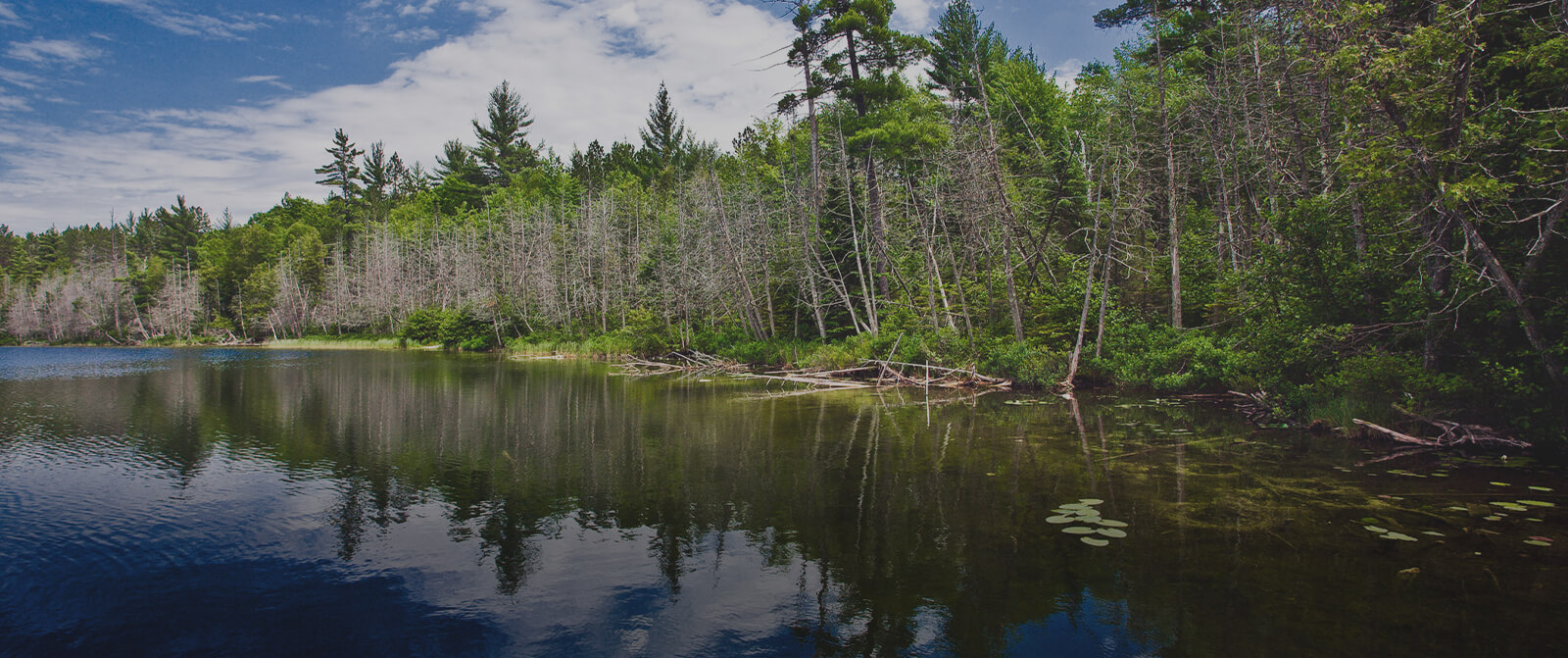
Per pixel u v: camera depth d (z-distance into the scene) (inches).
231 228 3668.8
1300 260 466.6
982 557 207.2
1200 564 198.7
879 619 167.8
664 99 2420.0
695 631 163.9
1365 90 366.0
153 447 406.9
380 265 2508.6
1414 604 170.4
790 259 1176.8
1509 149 362.9
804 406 600.4
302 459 370.0
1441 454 350.6
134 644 162.4
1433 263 413.1
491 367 1179.9
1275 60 620.4
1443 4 350.0
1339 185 556.7
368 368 1152.8
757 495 284.2
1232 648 149.4
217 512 268.1
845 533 231.5
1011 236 826.2
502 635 164.1
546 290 1808.6
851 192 1032.2
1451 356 400.5
